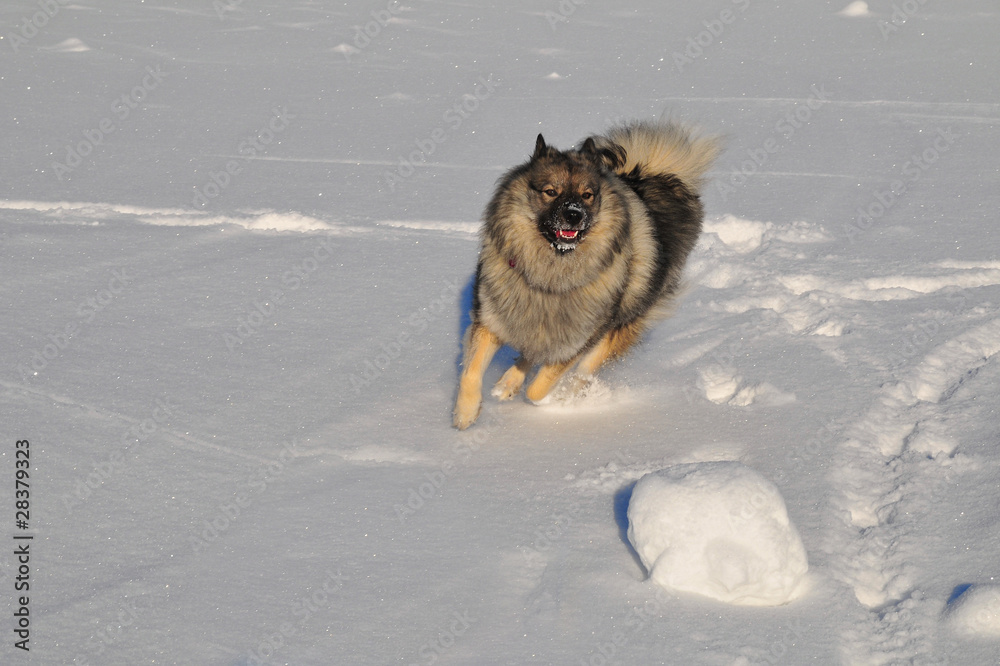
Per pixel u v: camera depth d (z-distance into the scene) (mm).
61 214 6824
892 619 2779
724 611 2793
